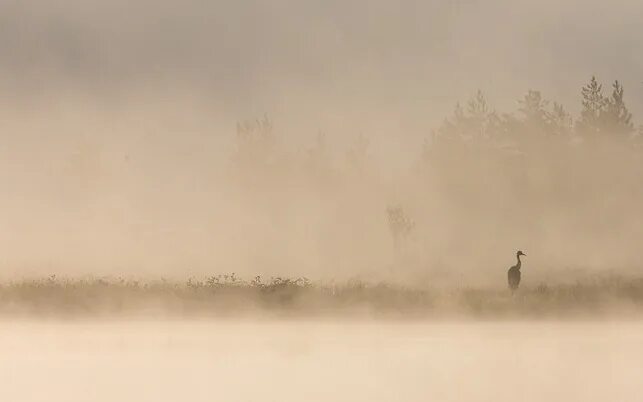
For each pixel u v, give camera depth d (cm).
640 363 5931
